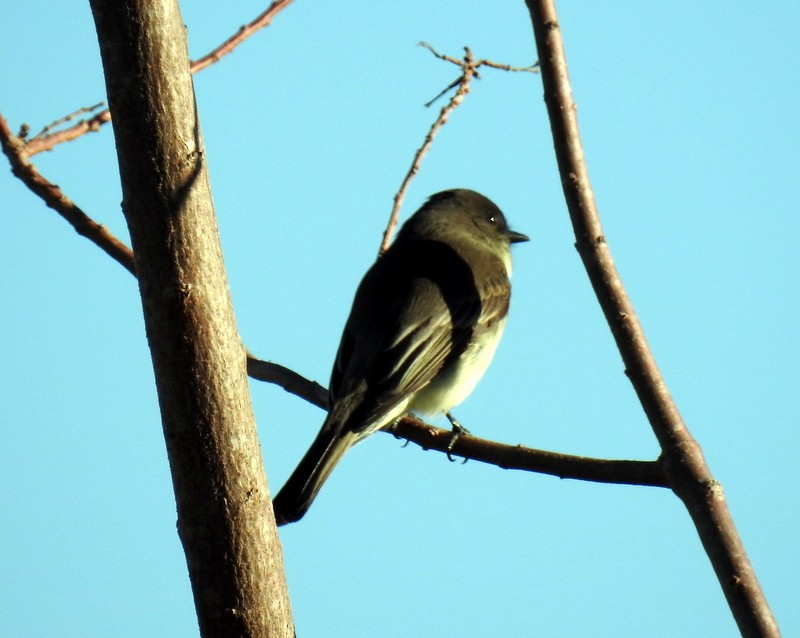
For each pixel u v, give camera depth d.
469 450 8.02
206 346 5.34
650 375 6.03
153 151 5.23
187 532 5.47
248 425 5.48
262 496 5.50
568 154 6.27
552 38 6.34
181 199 5.27
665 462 5.93
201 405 5.34
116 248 8.79
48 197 8.84
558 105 6.29
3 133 8.70
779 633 5.48
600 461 7.27
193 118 5.32
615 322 6.11
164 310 5.31
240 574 5.42
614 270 6.17
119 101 5.23
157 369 5.40
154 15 5.20
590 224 6.19
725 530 5.71
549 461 7.54
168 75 5.24
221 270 5.45
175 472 5.44
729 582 5.59
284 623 5.55
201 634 5.52
